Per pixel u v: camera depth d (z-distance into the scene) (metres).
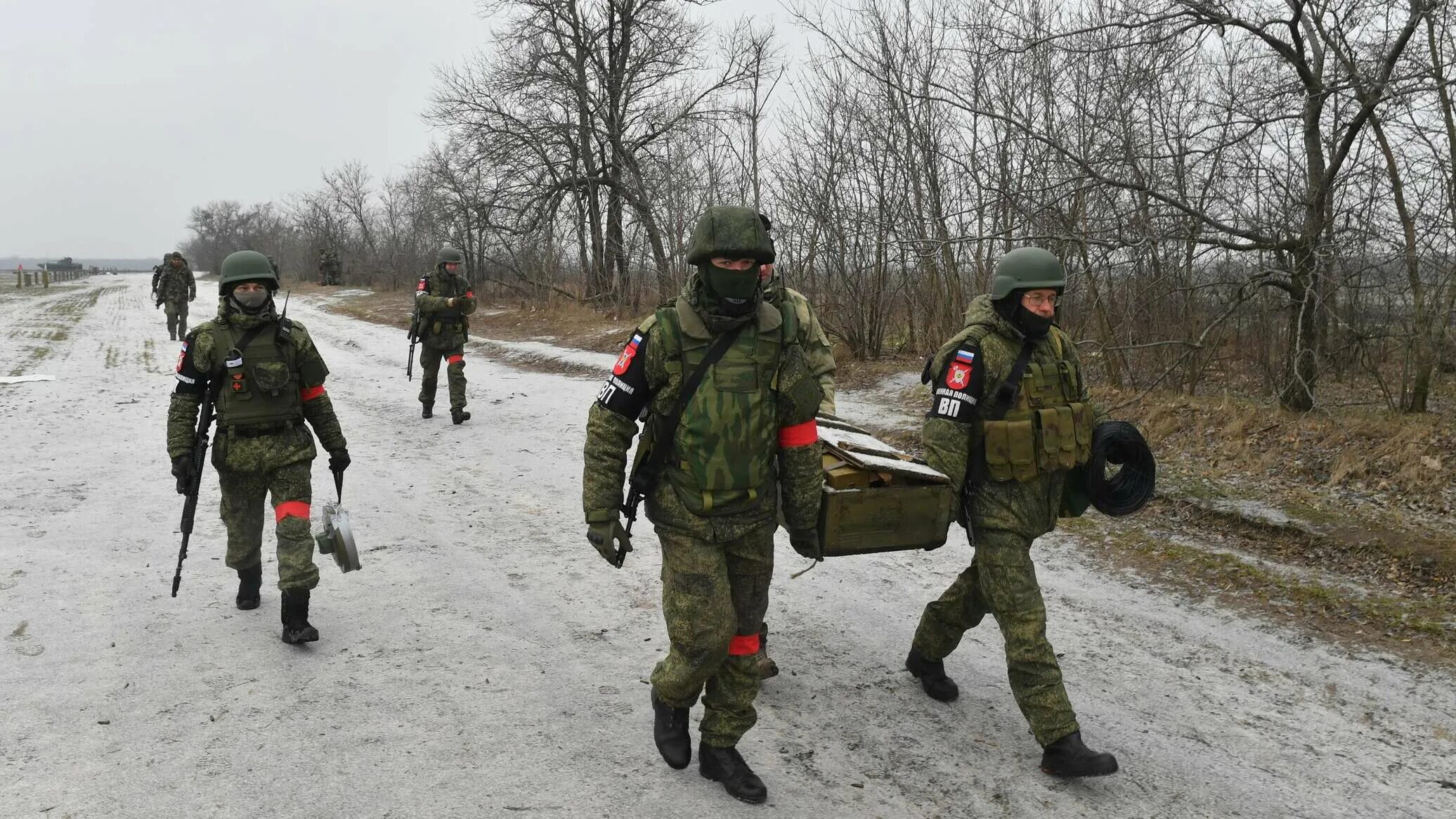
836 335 12.82
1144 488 3.48
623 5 25.56
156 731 3.45
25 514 6.16
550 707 3.71
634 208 22.56
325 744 3.39
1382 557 5.21
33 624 4.40
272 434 4.23
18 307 28.23
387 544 5.77
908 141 11.43
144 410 10.30
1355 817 3.07
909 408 9.95
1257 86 8.02
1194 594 5.04
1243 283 7.96
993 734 3.57
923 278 12.42
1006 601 3.24
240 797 3.04
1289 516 5.79
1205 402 8.12
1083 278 9.21
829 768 3.32
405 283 42.81
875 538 3.12
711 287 2.83
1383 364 8.70
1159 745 3.50
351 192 57.91
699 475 2.87
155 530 5.88
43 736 3.40
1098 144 9.09
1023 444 3.18
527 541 5.90
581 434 9.32
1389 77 6.81
